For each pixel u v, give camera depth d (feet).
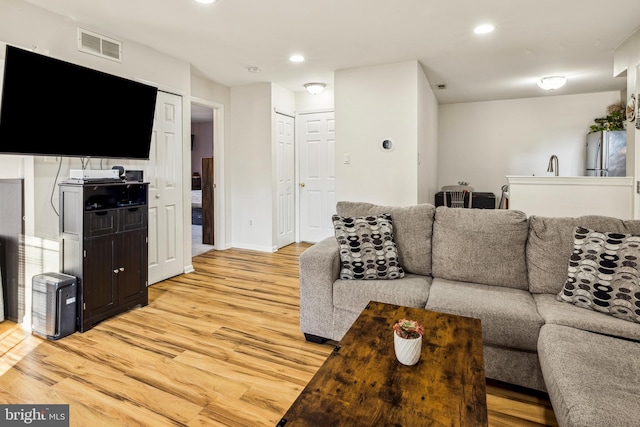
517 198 13.05
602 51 12.41
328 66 13.85
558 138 19.63
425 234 8.51
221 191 17.25
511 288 7.50
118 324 8.96
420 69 13.66
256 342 8.07
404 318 5.59
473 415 3.41
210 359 7.32
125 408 5.78
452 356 4.46
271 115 16.52
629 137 12.12
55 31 9.10
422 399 3.64
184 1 8.61
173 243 12.89
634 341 5.28
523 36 11.02
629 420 3.53
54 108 8.31
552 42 11.51
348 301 7.52
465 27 10.30
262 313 9.71
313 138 18.39
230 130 17.46
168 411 5.72
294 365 7.11
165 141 12.37
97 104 9.21
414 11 9.29
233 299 10.77
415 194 13.38
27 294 8.66
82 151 9.11
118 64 10.68
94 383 6.46
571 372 4.36
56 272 8.88
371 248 8.15
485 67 14.17
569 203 12.46
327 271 7.73
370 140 13.99
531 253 7.43
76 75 8.60
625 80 16.24
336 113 14.47
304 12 9.28
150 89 10.50
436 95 19.42
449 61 13.37
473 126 21.21
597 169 16.98
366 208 9.25
